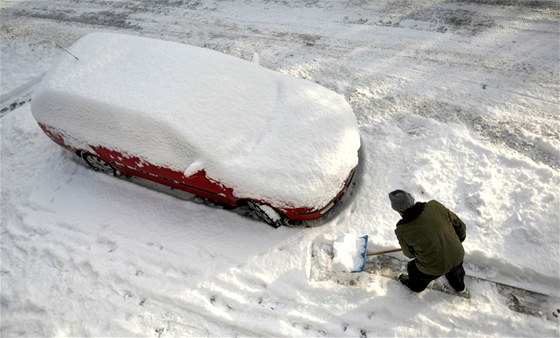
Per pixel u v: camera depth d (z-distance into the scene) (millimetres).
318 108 4340
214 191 4145
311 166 3939
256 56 5930
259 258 4078
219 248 4191
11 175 5352
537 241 3854
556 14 5984
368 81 5676
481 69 5516
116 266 4203
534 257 3764
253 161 3924
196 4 7691
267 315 3777
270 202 3914
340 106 4453
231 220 4383
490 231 3971
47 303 4078
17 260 4465
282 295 3854
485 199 4133
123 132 4156
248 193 3916
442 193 4305
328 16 6805
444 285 3734
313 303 3775
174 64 4316
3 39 7793
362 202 4371
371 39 6254
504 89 5234
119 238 4414
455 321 3564
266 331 3695
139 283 4074
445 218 2932
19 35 7824
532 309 3557
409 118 5098
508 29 5922
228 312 3830
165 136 3992
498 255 3783
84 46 4750
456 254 2951
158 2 7945
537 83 5215
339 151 4090
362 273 3885
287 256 4059
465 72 5527
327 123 4246
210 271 4062
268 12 7148
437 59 5766
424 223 2809
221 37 6832
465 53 5746
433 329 3549
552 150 4527
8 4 8805
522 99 5086
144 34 7203
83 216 4660
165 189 4781
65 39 7457
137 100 4078
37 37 7676
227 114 4133
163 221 4477
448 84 5430
